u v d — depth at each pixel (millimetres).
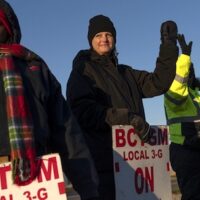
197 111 5531
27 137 2635
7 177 2623
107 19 4512
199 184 5430
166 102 5543
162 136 4578
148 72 4691
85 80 4289
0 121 2654
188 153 5445
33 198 2633
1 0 2924
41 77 2881
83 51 4539
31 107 2775
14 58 2830
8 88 2680
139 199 4285
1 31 2918
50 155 2676
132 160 4262
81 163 2963
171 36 4590
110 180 4172
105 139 4203
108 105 4297
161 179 4516
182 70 5344
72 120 3031
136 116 4188
